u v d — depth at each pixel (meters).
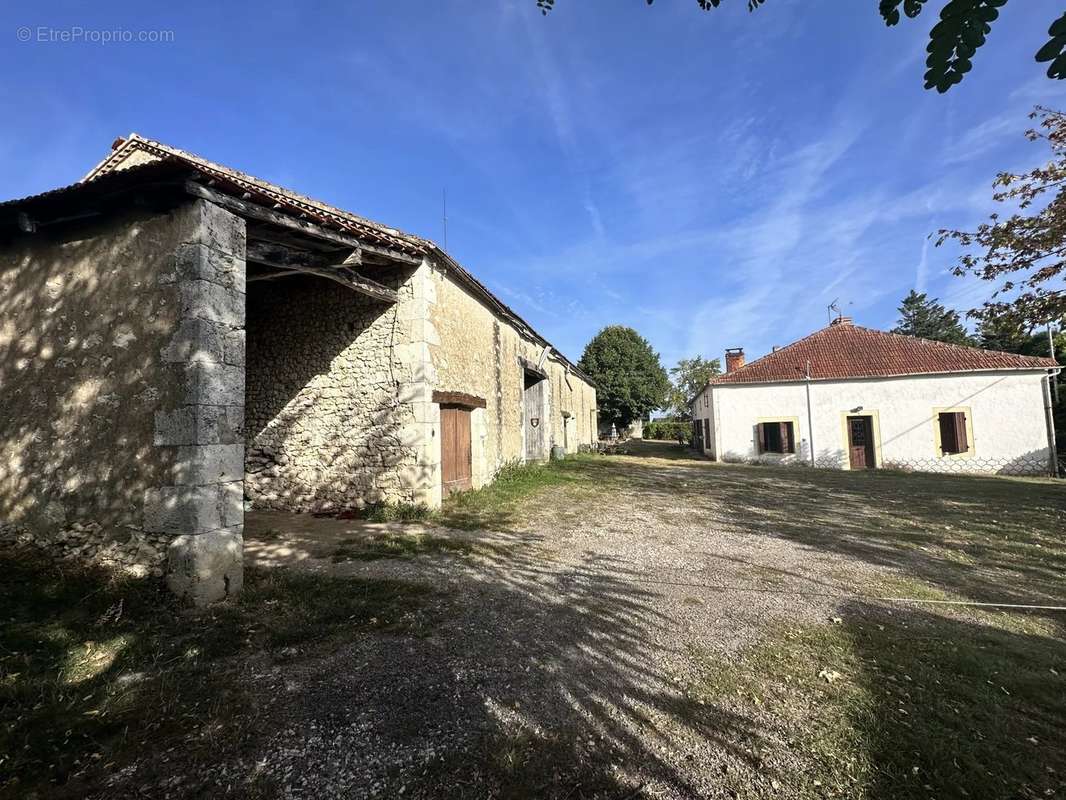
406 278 6.83
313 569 4.29
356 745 1.96
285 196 5.00
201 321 3.52
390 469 6.72
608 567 4.48
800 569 4.44
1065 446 14.84
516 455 11.31
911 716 2.18
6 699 2.16
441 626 3.12
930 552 5.03
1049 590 3.92
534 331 12.34
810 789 1.76
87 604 3.21
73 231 4.00
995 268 7.23
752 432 16.31
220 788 1.72
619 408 31.47
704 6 1.60
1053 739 2.03
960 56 1.24
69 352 3.92
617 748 1.97
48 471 3.90
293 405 7.28
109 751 1.89
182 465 3.43
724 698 2.33
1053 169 6.53
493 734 2.04
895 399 15.08
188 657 2.62
